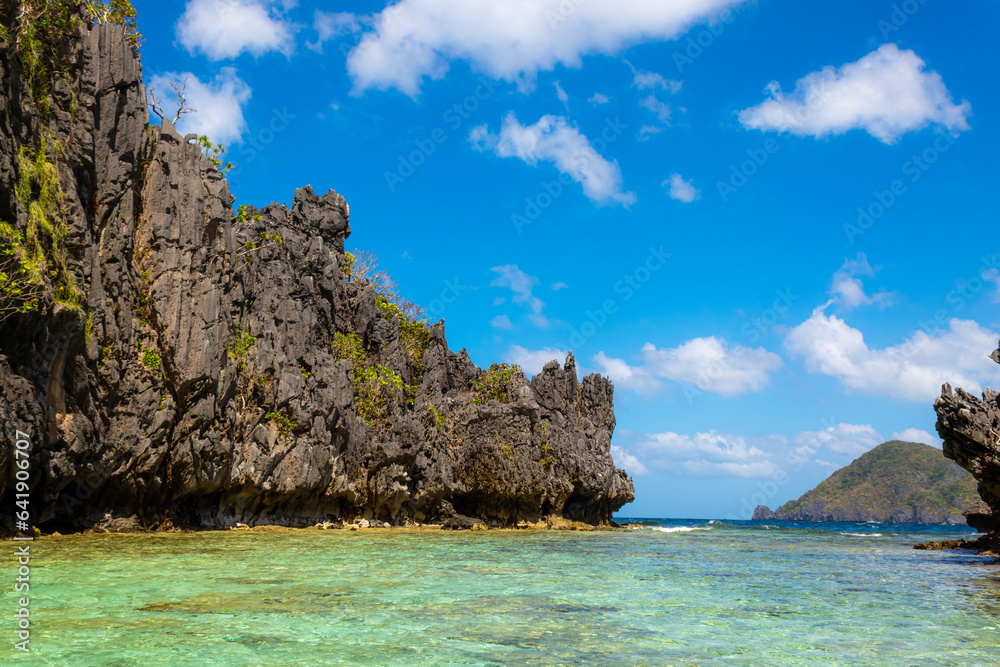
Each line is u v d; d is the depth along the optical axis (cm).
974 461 3597
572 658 1124
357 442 5344
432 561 2669
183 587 1720
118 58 3612
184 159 4078
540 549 3619
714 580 2308
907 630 1420
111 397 3412
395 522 5716
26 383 2789
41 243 2952
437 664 1065
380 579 2027
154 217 3812
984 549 4072
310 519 4950
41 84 3122
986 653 1210
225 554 2569
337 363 5259
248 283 4672
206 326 3912
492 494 6347
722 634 1348
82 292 3216
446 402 6625
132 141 3672
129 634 1199
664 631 1365
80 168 3322
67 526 3275
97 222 3447
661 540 5053
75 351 3155
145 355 3631
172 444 3759
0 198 2738
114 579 1817
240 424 4341
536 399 7100
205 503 4175
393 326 6288
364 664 1053
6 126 2816
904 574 2612
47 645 1113
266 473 4403
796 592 2016
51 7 3194
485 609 1555
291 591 1720
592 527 6994
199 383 3844
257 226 4962
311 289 5241
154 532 3603
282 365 4681
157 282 3744
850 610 1680
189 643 1147
